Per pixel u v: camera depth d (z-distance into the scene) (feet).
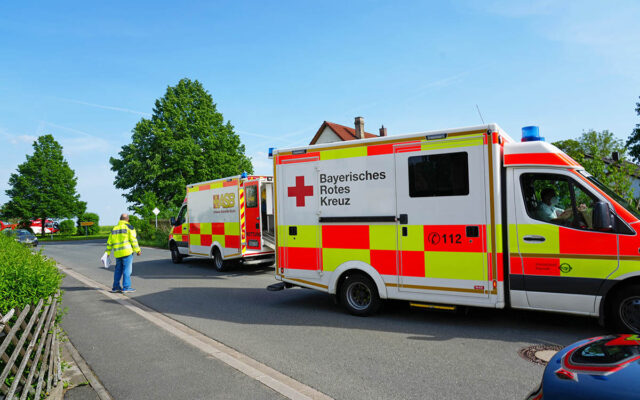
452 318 20.74
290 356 16.31
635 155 85.05
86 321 23.22
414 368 14.53
